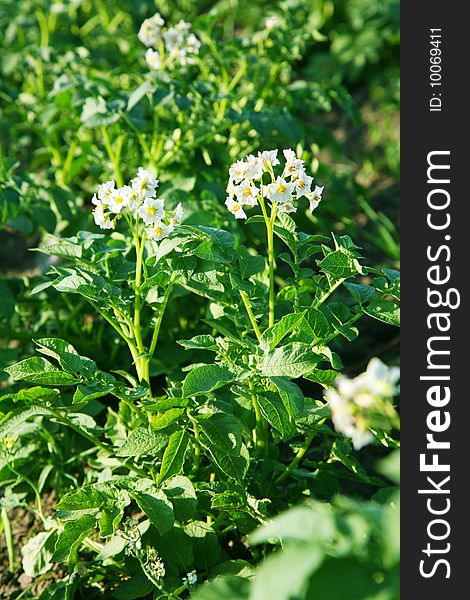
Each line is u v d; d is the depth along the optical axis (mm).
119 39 2275
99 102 1530
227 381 954
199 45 1566
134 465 1110
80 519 1035
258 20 2803
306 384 1520
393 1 2588
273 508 1126
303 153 1656
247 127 1670
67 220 1604
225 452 997
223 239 1059
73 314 1479
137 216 1028
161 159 1666
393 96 2469
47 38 2027
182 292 1331
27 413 1007
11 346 1605
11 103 1983
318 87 1749
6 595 1196
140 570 1094
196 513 1099
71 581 1078
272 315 1078
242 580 940
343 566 691
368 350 1632
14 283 1443
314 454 1342
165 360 1412
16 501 1229
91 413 1271
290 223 1083
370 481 1104
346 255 1022
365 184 2221
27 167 2191
